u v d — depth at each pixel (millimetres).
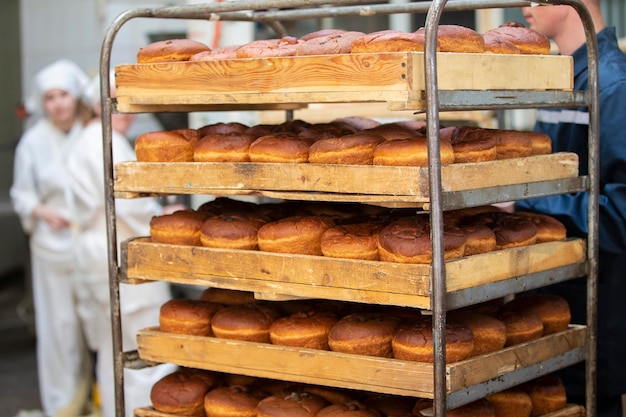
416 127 3021
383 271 2418
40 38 8172
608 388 3111
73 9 7738
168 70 2758
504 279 2549
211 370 2893
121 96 2885
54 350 5727
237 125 2969
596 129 2828
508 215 2836
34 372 7184
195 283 2803
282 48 2639
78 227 5172
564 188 2762
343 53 2535
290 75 2498
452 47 2467
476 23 5234
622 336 3080
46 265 5707
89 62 7676
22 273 10258
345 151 2549
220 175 2721
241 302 3031
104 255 4910
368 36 2471
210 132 2916
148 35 6918
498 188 2510
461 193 2381
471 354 2537
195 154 2834
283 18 3443
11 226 9125
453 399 2396
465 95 2393
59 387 5734
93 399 5793
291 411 2678
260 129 2891
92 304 5016
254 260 2670
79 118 6008
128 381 4934
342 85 2402
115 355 2980
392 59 2305
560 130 3291
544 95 2670
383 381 2479
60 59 7980
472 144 2564
